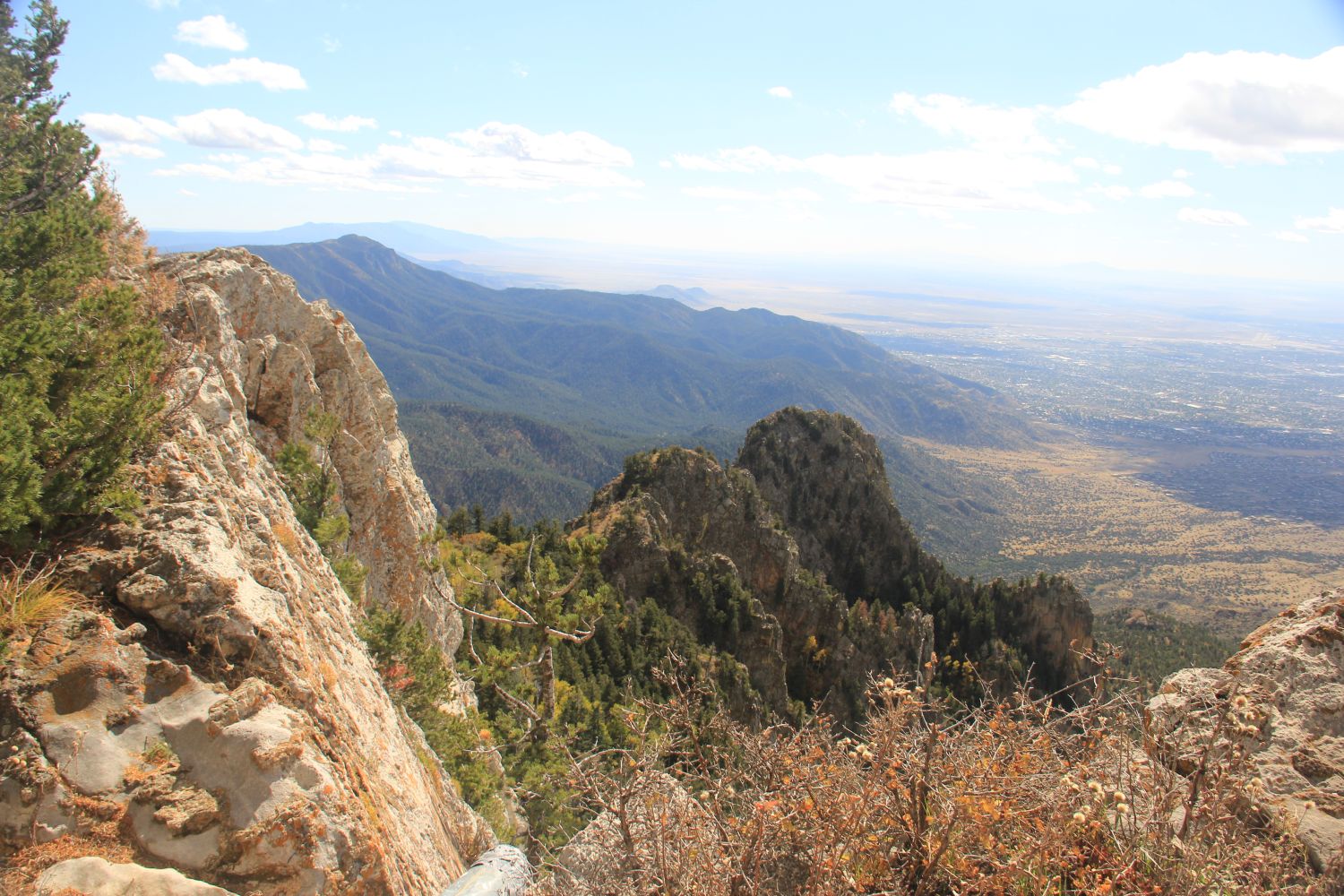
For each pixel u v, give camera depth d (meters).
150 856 4.96
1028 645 71.62
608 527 56.91
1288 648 6.85
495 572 38.94
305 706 6.36
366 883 5.39
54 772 5.05
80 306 8.90
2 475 6.00
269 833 5.10
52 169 15.73
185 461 8.00
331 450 21.28
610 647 41.50
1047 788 5.72
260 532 8.38
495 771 17.03
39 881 4.57
